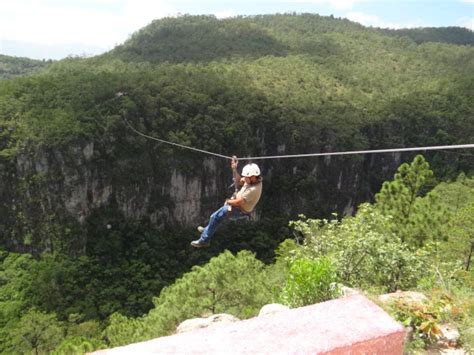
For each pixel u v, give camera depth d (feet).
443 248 59.62
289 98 271.69
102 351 11.34
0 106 185.68
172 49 362.94
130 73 234.79
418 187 72.38
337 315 13.05
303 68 339.77
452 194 114.32
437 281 37.11
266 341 11.72
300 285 29.78
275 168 254.27
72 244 184.75
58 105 193.47
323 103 283.38
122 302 162.61
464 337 22.90
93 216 194.49
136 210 207.51
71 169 182.19
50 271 164.96
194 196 226.58
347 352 11.82
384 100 305.32
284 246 82.33
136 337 55.72
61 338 110.11
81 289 165.99
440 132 287.48
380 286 41.83
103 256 188.85
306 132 253.85
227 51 369.09
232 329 12.20
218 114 230.07
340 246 47.42
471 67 391.04
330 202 268.62
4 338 116.57
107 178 194.70
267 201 252.83
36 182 180.34
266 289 57.41
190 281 59.52
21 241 185.98
